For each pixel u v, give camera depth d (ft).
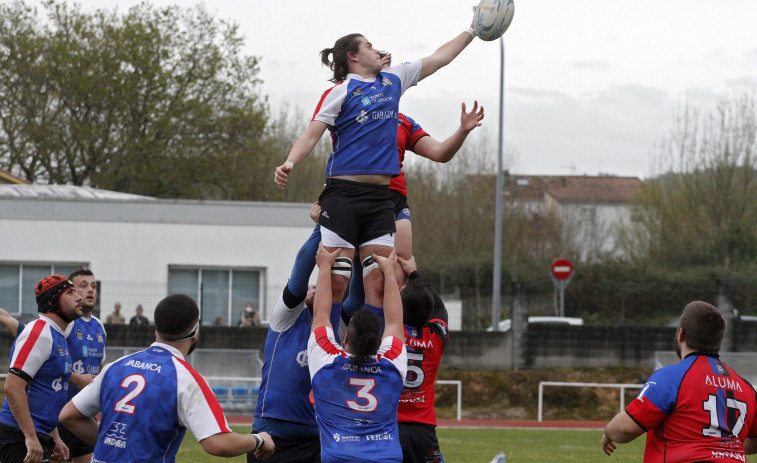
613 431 29.09
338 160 29.27
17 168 208.33
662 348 136.05
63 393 40.50
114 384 26.08
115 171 205.26
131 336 125.18
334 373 28.45
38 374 39.42
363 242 30.01
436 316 37.45
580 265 204.95
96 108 202.80
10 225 141.59
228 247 146.20
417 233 271.69
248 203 147.02
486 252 253.65
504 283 223.10
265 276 146.72
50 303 39.45
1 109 200.44
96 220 143.54
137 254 144.25
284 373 33.58
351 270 29.78
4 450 39.96
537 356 135.64
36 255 141.79
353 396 28.32
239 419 106.11
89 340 45.27
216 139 209.26
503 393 129.49
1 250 140.97
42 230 142.20
